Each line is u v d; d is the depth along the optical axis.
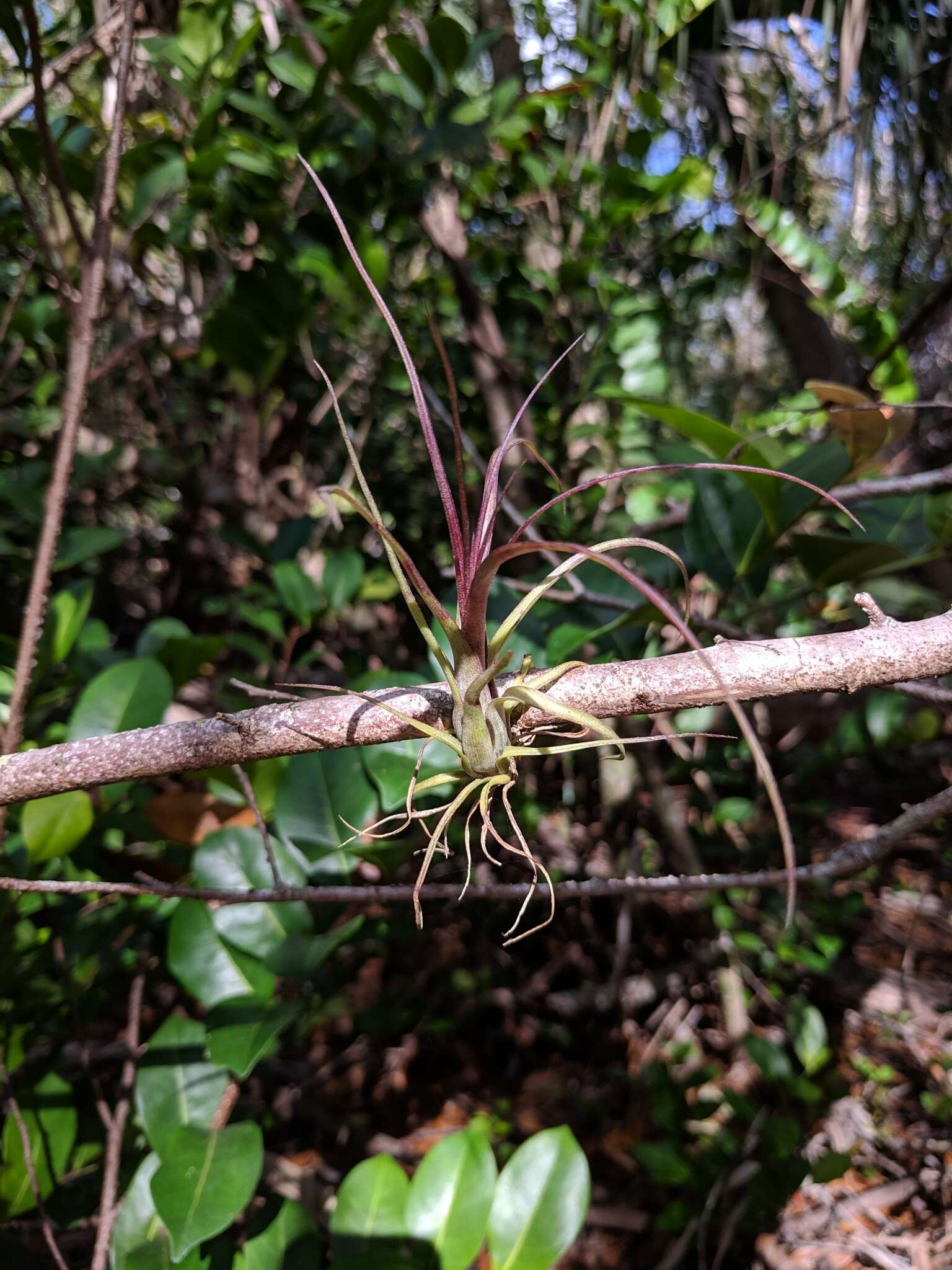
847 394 0.39
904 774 0.90
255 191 0.59
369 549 0.86
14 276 0.87
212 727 0.29
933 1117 0.73
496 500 0.27
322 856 0.40
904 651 0.28
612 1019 0.84
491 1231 0.38
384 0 0.50
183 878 0.48
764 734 0.85
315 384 0.87
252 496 0.89
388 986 0.81
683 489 0.70
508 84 0.62
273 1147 0.73
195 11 0.53
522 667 0.28
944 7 0.65
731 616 0.51
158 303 0.83
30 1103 0.44
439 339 0.26
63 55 0.52
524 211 0.79
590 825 0.88
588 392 0.71
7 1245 0.44
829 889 0.80
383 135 0.57
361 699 0.29
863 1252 0.64
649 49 0.64
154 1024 0.65
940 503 0.43
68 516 0.94
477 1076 0.81
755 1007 0.85
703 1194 0.58
